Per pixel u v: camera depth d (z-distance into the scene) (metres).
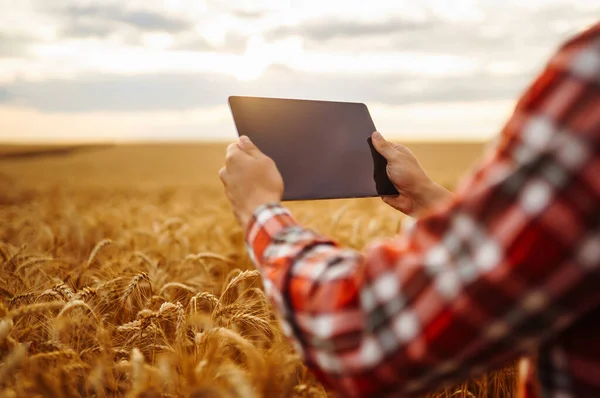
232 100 1.39
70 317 2.29
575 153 0.67
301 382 1.98
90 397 2.00
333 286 0.83
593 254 0.66
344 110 1.60
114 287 2.65
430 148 88.69
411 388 0.80
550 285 0.68
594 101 0.68
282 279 0.90
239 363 2.28
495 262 0.69
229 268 3.92
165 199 20.03
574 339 0.81
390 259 0.79
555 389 0.85
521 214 0.69
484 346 0.73
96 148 85.69
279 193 1.09
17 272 3.10
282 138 1.42
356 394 0.83
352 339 0.80
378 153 1.59
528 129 0.72
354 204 9.17
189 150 86.25
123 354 2.17
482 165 0.77
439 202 1.56
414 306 0.75
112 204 13.05
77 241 5.41
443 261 0.74
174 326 2.44
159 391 1.76
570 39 0.74
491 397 2.46
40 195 21.58
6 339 1.87
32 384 1.69
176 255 4.34
